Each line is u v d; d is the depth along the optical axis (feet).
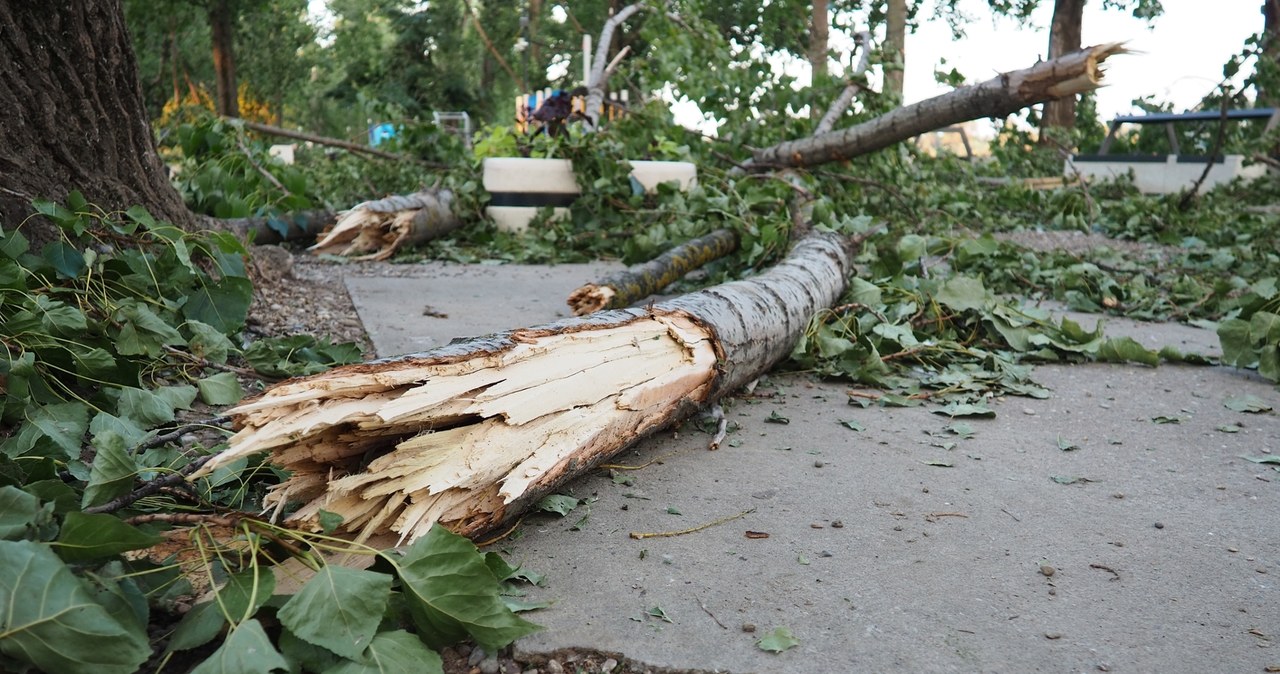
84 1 13.46
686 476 10.44
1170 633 7.13
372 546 7.36
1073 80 23.72
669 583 7.79
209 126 28.94
